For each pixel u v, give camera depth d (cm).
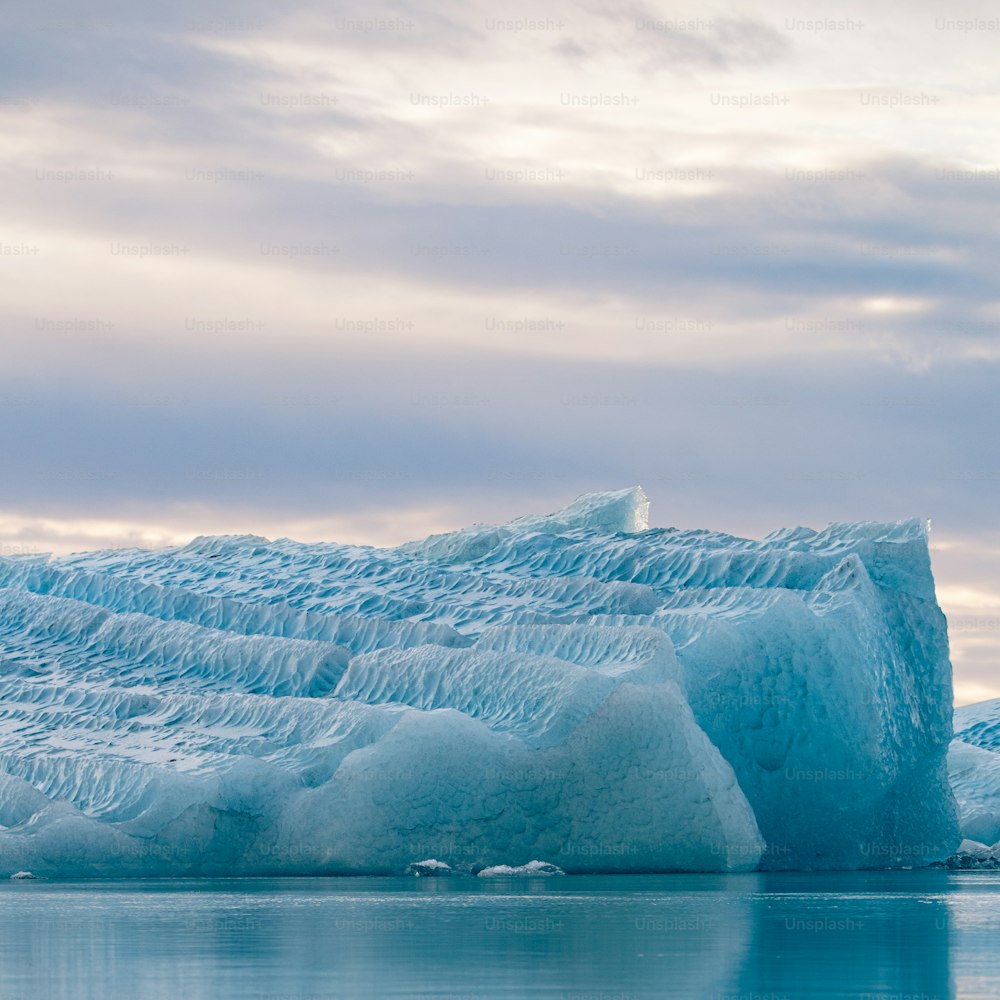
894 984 6819
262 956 8025
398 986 6775
